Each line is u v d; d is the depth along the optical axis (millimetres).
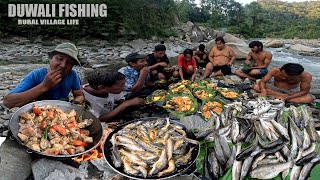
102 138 2541
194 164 2344
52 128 2521
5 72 8508
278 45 21391
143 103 3777
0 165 2234
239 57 13055
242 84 5852
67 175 2281
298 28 46062
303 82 5082
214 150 2350
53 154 2320
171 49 16625
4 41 14227
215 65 7801
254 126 2367
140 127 2646
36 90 2895
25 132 2428
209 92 4234
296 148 2236
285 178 2131
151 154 2316
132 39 18141
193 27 23469
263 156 2205
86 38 16562
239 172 2148
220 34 23891
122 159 2242
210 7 45531
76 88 3658
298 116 2545
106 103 3613
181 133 2590
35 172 2279
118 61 11938
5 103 2979
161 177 2076
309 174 2127
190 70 6844
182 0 41656
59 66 2965
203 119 3312
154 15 20641
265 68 7305
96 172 2342
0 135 3951
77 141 2469
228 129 2412
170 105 3818
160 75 6336
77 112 2811
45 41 15148
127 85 4527
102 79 3436
